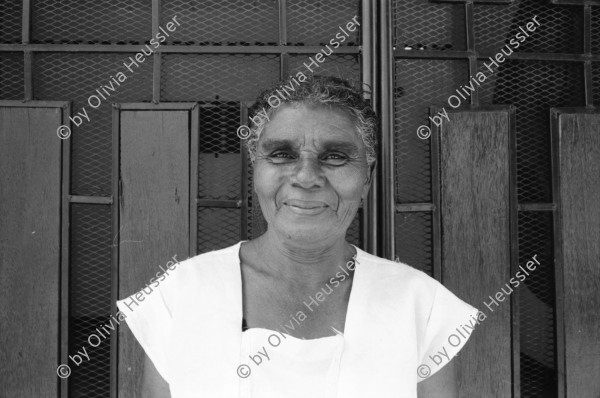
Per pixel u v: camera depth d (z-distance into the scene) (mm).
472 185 1290
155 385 906
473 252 1291
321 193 795
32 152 1243
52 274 1249
